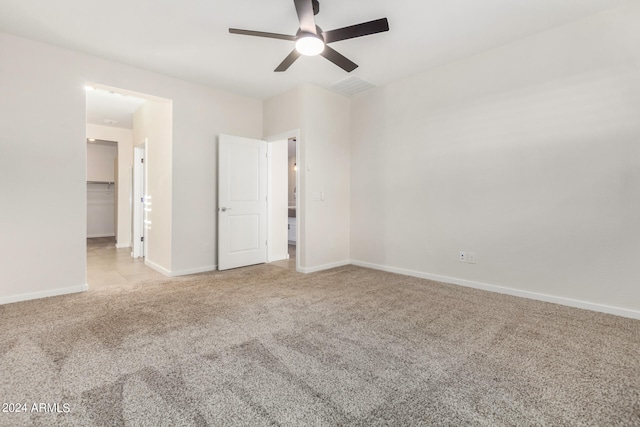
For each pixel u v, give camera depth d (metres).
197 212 4.18
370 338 2.16
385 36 2.95
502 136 3.16
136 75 3.61
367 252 4.52
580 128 2.72
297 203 4.30
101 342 2.08
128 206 6.66
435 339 2.14
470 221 3.43
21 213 2.92
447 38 3.00
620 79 2.54
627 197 2.52
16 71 2.90
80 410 1.40
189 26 2.78
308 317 2.55
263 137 4.85
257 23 2.74
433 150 3.72
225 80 4.03
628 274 2.53
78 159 3.22
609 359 1.86
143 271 4.27
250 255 4.66
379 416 1.37
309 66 3.62
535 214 2.98
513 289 3.13
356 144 4.63
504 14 2.61
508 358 1.88
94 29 2.81
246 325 2.38
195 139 4.13
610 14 2.57
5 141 2.85
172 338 2.15
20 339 2.11
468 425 1.31
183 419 1.34
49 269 3.08
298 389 1.57
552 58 2.85
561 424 1.32
